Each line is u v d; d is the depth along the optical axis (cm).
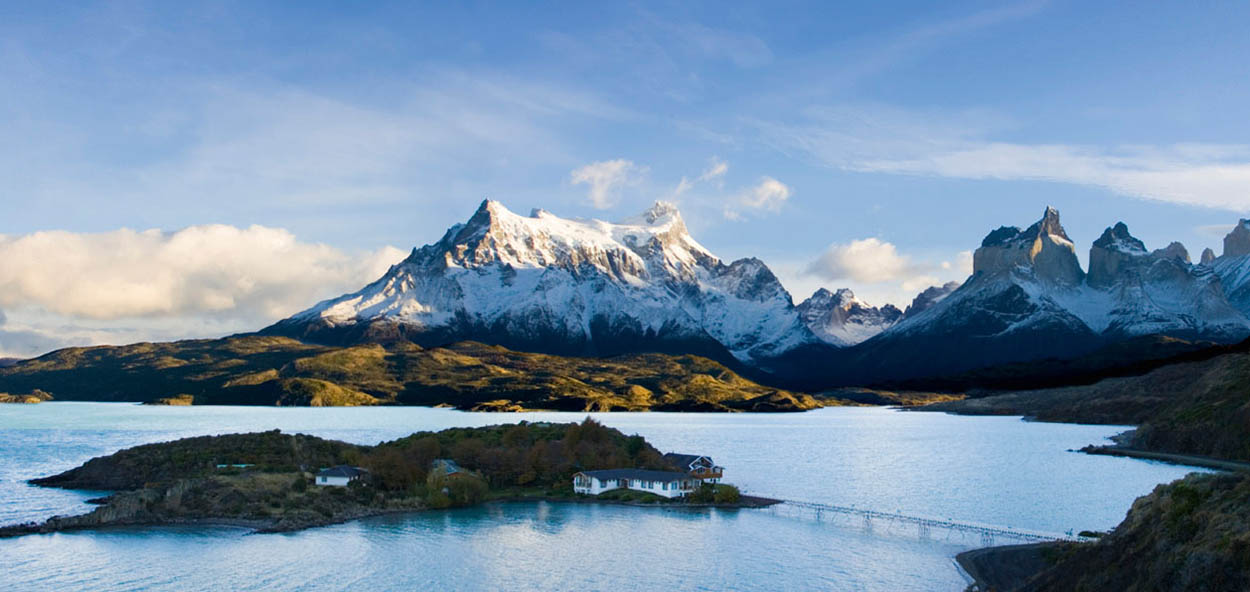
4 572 12850
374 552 14288
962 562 13450
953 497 19675
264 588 12244
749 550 14500
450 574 13038
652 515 17638
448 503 18500
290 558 13825
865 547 14638
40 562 13400
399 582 12594
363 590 12200
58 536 15175
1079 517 16975
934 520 16538
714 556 14088
